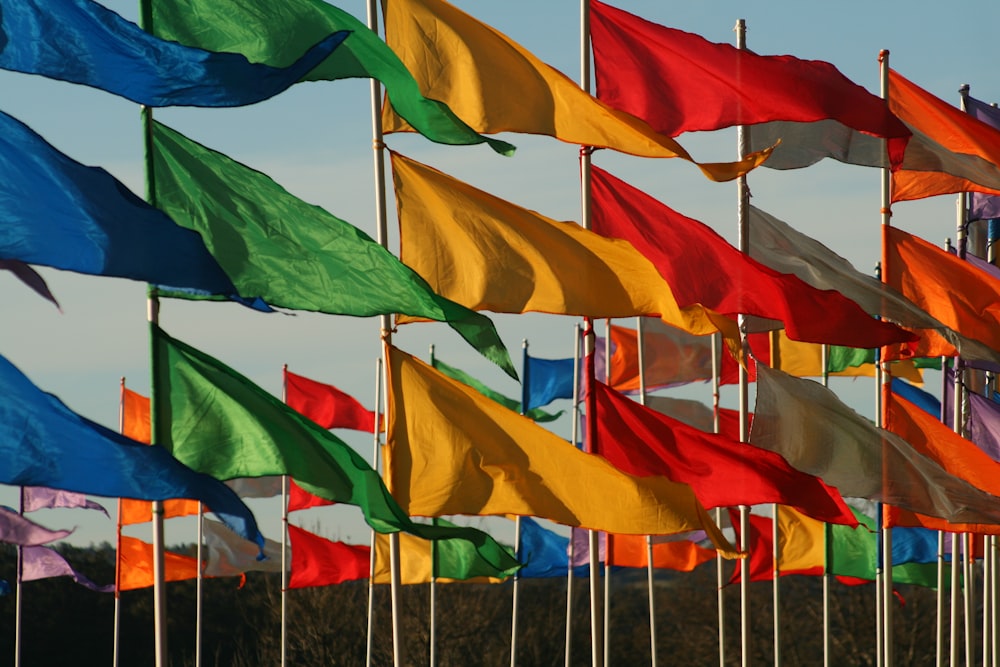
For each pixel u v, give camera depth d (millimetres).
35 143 13836
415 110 16844
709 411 30016
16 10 14273
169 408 14984
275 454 14898
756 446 20781
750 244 23969
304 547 39688
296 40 16406
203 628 76312
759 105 21234
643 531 17531
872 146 23250
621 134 18625
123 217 13781
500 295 18484
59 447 13562
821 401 20984
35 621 71125
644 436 21016
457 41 18891
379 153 18609
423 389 17812
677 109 21484
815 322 20234
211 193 15727
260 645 75562
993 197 29266
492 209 18609
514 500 17625
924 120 25969
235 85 14406
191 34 16312
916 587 70500
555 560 41219
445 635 72562
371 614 36438
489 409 17828
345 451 14953
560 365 40250
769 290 20266
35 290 14125
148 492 13539
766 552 34031
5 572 70750
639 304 18578
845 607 73062
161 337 15086
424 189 18609
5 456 13461
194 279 13859
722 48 21391
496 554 15422
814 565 34188
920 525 25969
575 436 38344
